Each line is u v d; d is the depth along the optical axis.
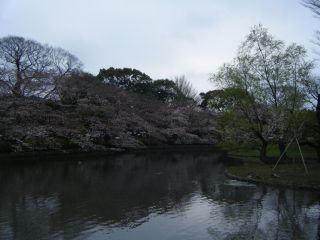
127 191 19.34
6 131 32.34
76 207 15.62
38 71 37.84
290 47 31.83
